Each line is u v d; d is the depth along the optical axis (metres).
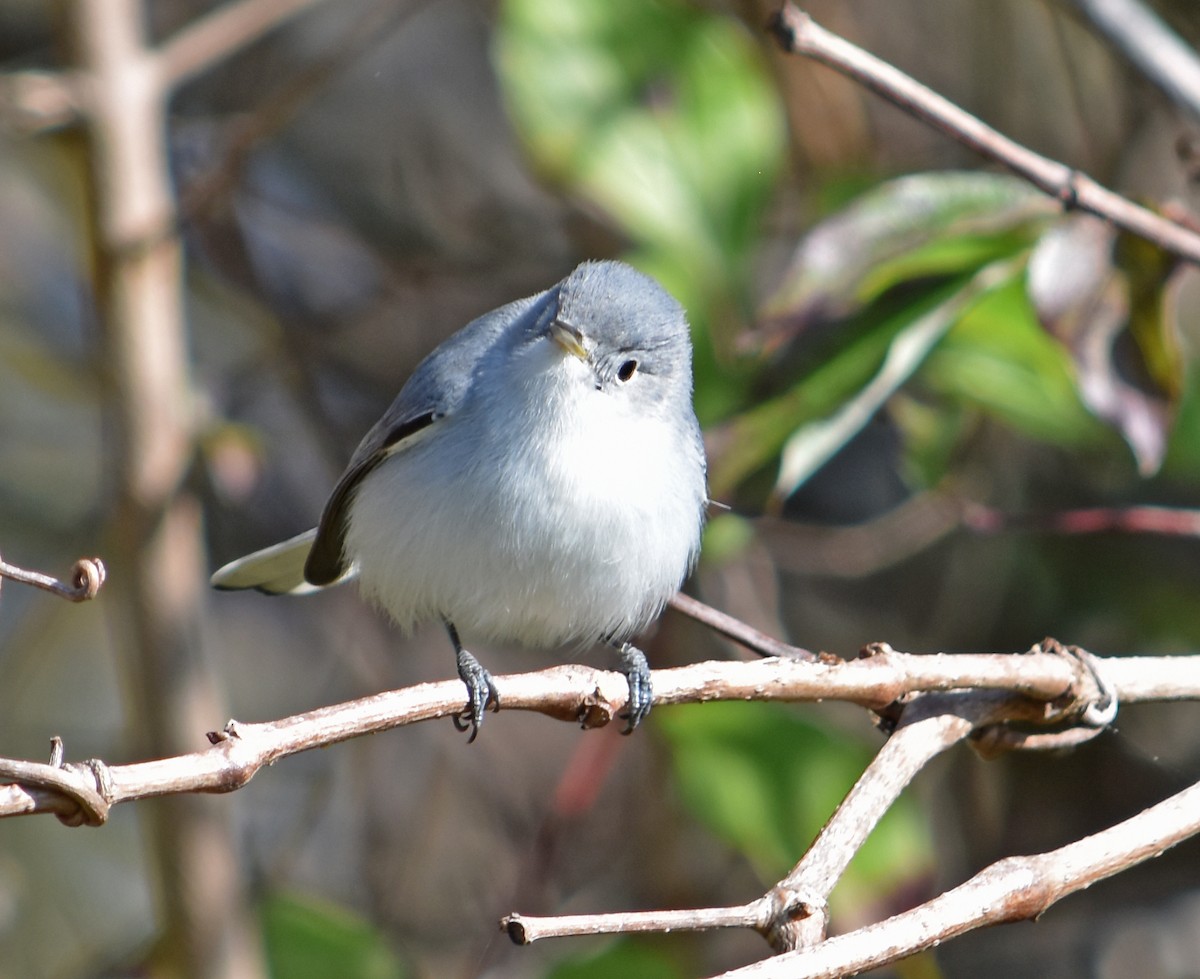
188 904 9.79
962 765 12.17
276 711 13.95
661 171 9.36
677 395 8.23
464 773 13.04
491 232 14.08
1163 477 11.80
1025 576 12.35
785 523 10.81
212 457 10.30
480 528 7.79
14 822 13.29
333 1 14.75
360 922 9.45
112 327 9.98
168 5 14.59
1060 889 5.08
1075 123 12.90
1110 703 6.31
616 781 12.41
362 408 13.73
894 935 4.81
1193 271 12.32
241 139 10.48
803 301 7.93
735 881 11.56
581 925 4.56
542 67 9.40
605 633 8.31
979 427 12.05
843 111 12.12
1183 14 11.88
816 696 6.04
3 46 14.02
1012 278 8.45
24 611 13.98
